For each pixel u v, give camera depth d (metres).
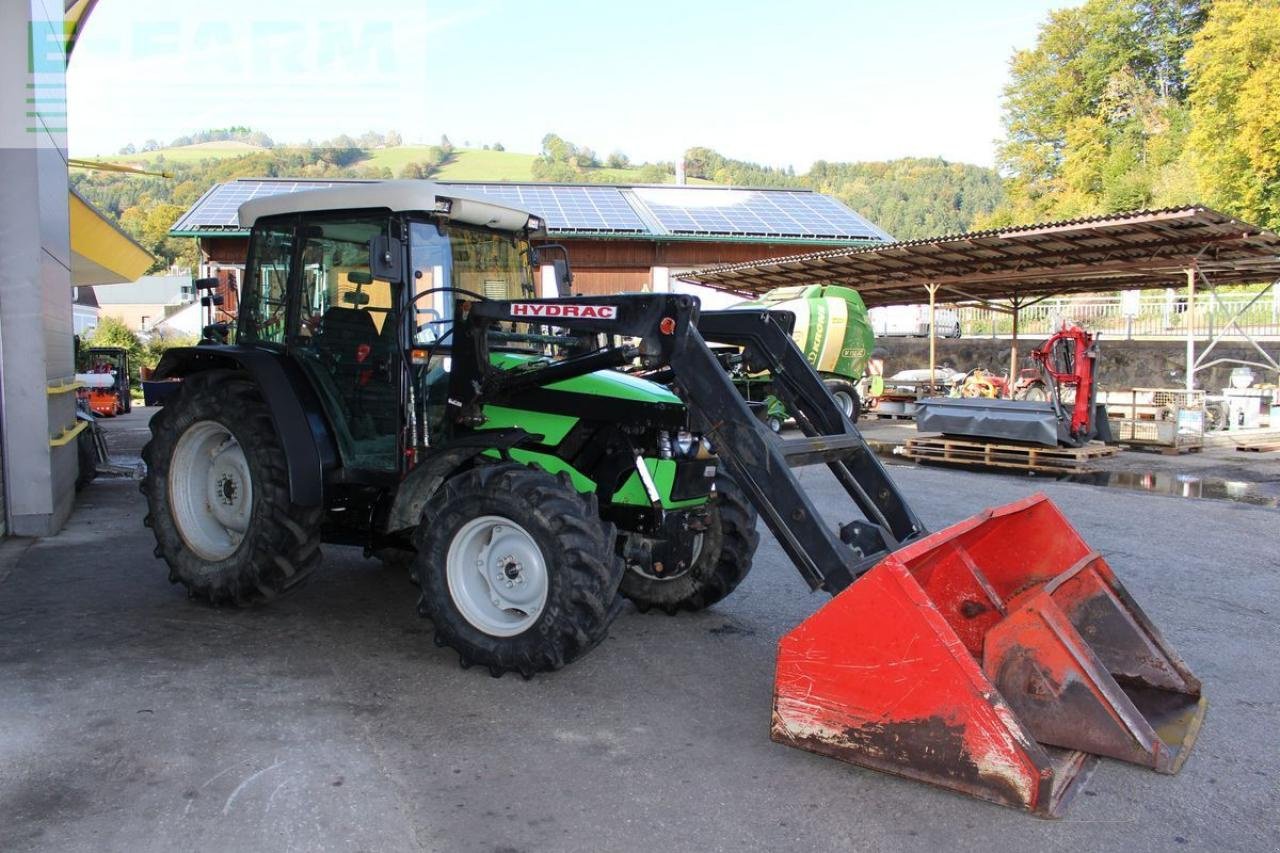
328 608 5.10
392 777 3.14
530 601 4.04
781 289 17.62
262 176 23.86
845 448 4.32
